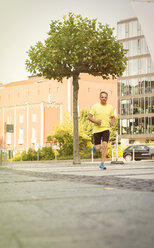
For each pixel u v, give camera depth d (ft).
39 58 50.62
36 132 202.59
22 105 211.41
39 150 138.10
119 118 226.58
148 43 59.47
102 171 27.30
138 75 219.41
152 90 215.31
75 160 51.47
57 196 12.22
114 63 50.49
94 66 51.55
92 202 10.67
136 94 220.43
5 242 6.27
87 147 129.80
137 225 7.41
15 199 11.71
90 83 238.68
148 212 8.89
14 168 35.58
